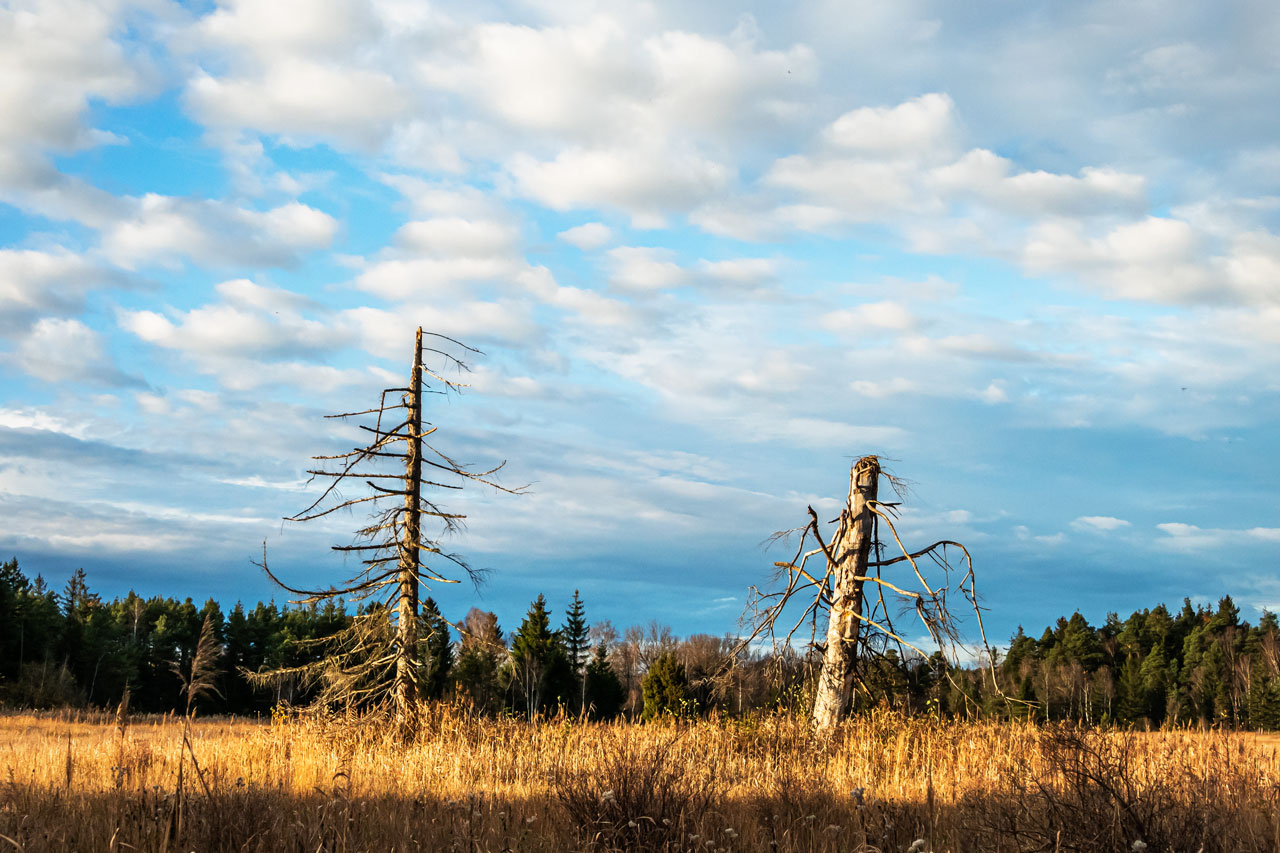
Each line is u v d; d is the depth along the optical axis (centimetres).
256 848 639
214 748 1378
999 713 1606
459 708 1842
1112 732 1112
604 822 704
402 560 2020
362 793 985
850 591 1803
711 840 661
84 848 664
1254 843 644
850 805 890
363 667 1983
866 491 1848
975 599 1678
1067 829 652
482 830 727
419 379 2091
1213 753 1050
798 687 1881
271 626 7131
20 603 5953
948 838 724
